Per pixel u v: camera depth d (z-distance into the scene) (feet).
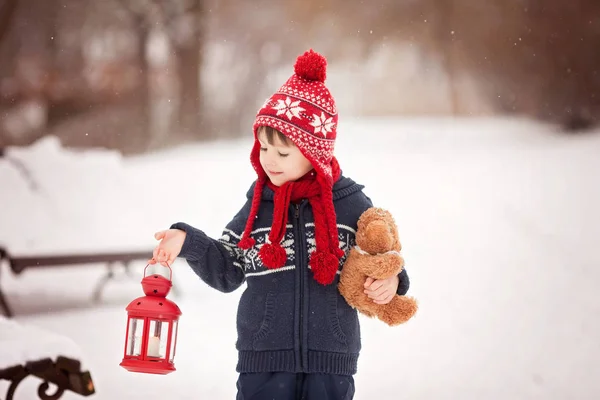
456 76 117.19
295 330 11.67
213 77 122.83
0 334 12.04
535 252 35.40
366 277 11.69
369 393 19.17
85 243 36.42
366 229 11.80
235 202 49.21
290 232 12.04
